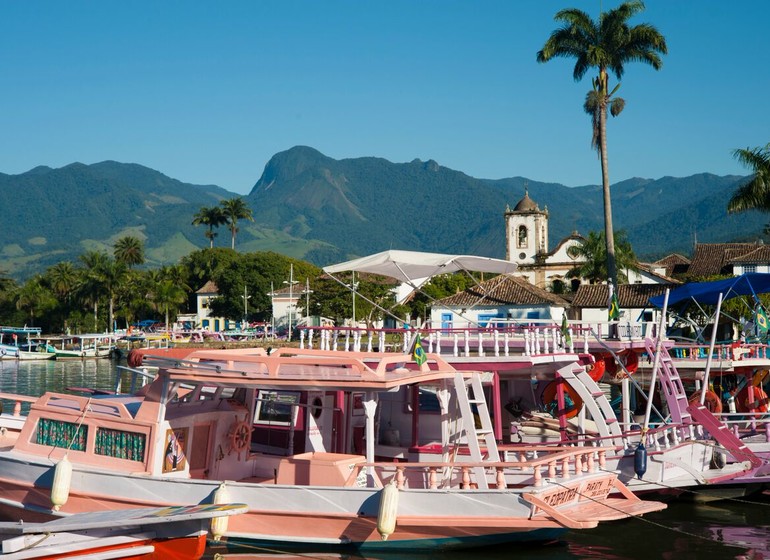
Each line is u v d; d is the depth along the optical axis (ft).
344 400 65.36
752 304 139.13
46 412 59.26
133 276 429.38
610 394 104.78
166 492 53.78
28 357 309.42
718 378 93.04
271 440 66.54
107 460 56.54
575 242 346.74
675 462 67.41
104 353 324.39
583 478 55.52
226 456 59.98
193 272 485.97
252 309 419.95
